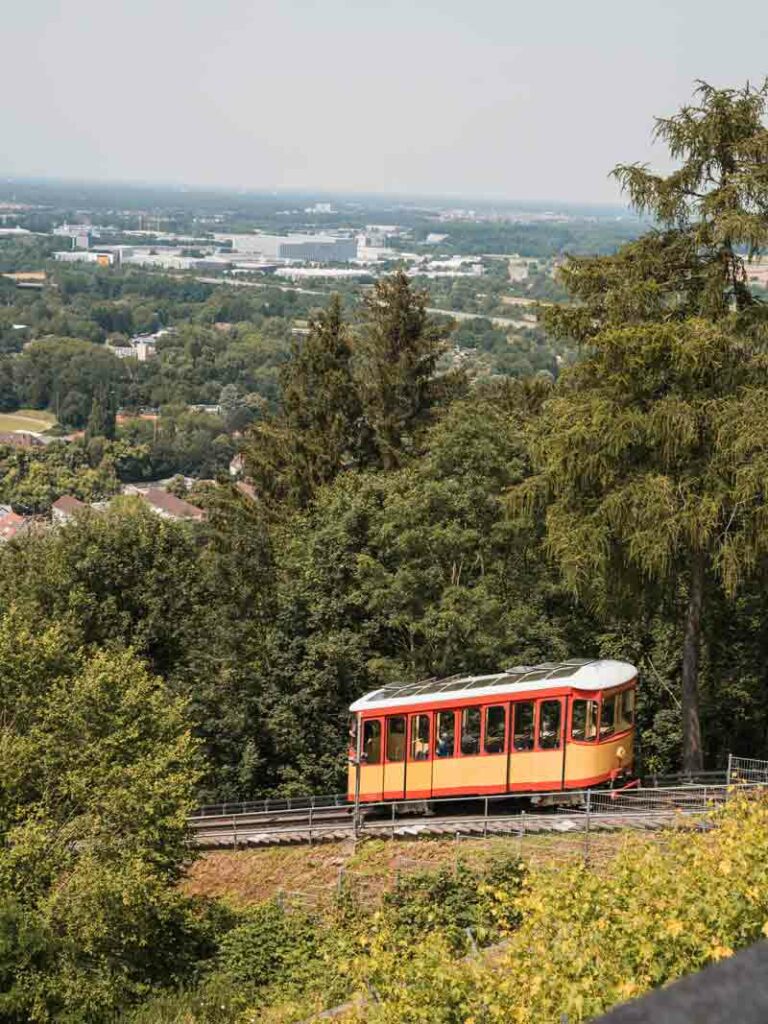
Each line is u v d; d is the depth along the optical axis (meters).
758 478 24.38
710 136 25.77
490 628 32.84
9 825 23.97
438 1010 12.49
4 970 20.34
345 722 35.41
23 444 189.62
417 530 33.31
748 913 11.15
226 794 35.12
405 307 52.03
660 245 26.92
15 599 37.75
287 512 48.31
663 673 33.97
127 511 42.44
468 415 35.22
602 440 25.81
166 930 23.95
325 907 24.27
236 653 36.44
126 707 26.11
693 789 26.25
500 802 27.98
